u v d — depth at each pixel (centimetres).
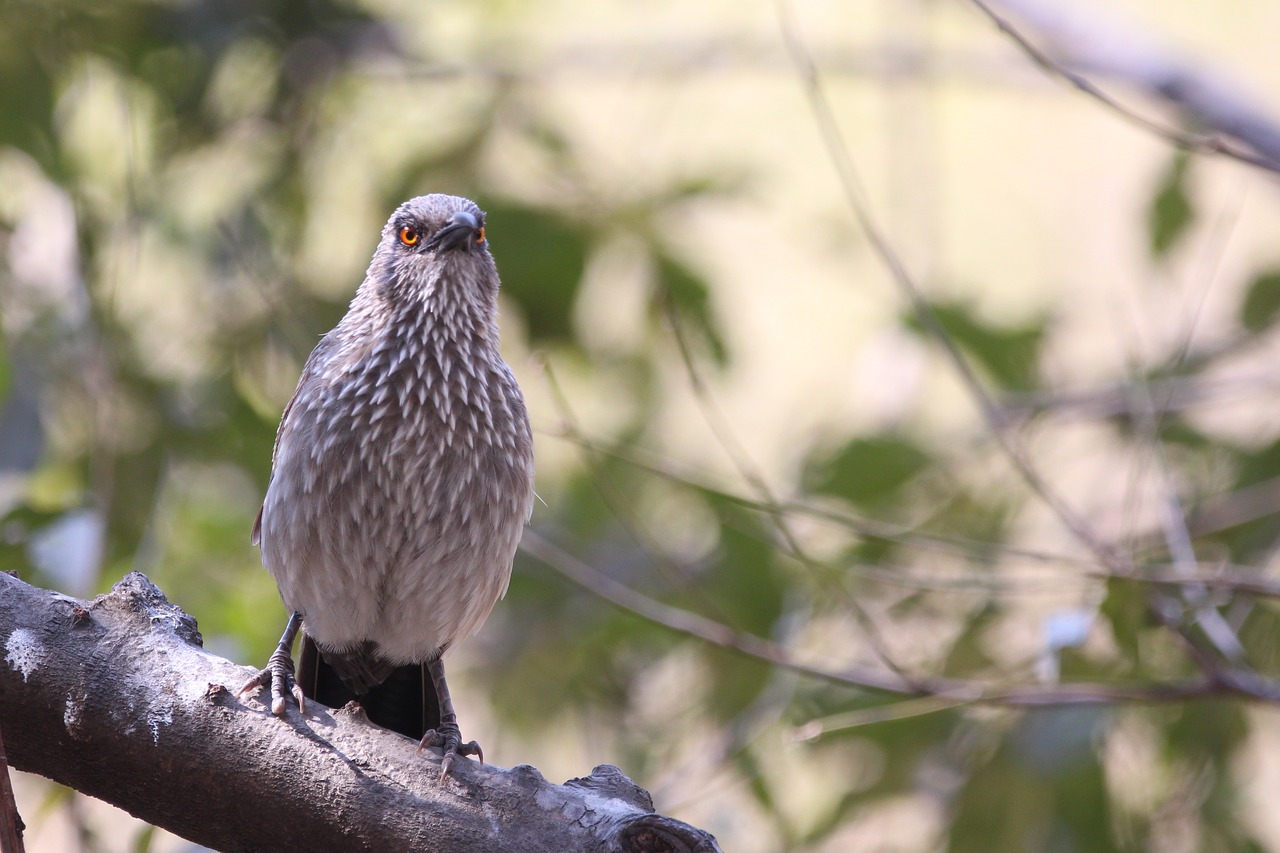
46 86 1184
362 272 1279
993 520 1214
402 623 859
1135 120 930
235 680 650
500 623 1317
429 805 623
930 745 1114
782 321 1645
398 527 830
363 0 1430
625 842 595
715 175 1305
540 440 1330
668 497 1303
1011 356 1329
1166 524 1093
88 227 1189
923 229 1430
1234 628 1114
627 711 1280
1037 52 934
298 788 629
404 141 1343
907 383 1379
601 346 1327
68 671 641
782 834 1128
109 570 1149
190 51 1272
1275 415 1259
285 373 1268
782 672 1160
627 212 1281
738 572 1180
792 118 1630
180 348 1250
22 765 652
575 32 1501
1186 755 1128
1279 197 1451
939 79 1465
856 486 1229
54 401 1184
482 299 873
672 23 1596
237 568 1188
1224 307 1381
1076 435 1309
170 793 641
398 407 831
